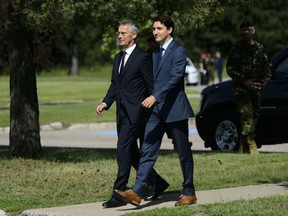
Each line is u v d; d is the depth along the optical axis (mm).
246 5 34812
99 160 33656
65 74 179625
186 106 22062
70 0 29594
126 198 21812
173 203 23172
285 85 36344
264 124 36906
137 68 22859
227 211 20359
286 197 22172
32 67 34562
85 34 184625
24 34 34125
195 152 36938
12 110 34625
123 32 23031
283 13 170375
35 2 30562
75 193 25891
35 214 22500
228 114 38219
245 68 34281
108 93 23375
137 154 23828
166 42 22141
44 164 32188
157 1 32688
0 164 32188
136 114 22812
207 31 172375
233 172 28828
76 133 56406
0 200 24828
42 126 59656
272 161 31734
